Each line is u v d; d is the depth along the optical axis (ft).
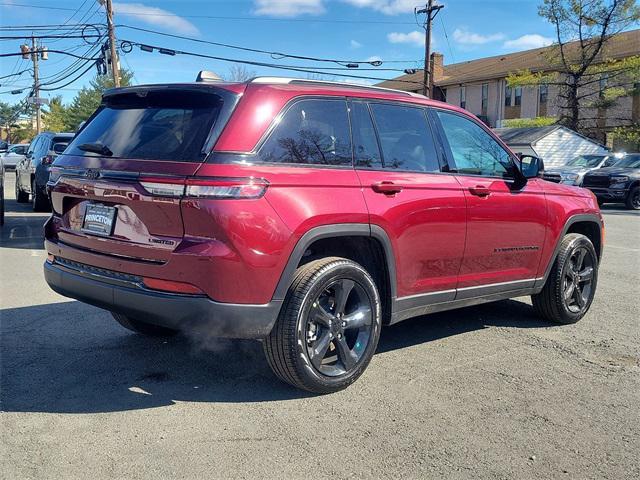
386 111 14.75
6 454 10.56
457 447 11.14
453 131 16.25
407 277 14.56
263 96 12.51
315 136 13.14
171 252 11.67
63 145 44.55
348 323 13.50
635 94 110.93
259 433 11.51
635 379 14.64
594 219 20.04
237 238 11.44
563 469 10.48
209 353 15.87
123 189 12.28
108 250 12.83
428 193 14.69
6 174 112.57
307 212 12.29
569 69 113.29
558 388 14.01
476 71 163.94
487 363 15.60
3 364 14.76
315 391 13.20
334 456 10.71
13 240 33.96
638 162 71.46
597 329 18.88
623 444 11.41
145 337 17.07
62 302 20.63
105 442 11.06
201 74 13.80
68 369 14.56
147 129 12.95
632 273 28.02
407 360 15.70
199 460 10.49
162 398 13.01
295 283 12.48
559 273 18.66
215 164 11.53
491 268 16.72
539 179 18.57
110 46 87.81
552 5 109.70
